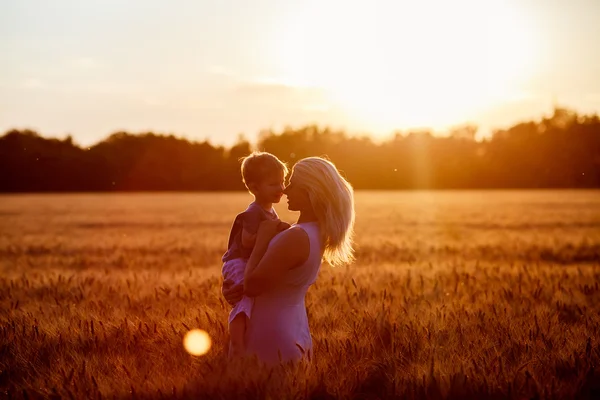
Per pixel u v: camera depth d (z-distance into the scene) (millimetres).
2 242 22469
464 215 42750
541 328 5816
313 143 133000
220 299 7215
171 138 123812
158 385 4316
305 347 4707
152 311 6906
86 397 4203
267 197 4668
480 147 134125
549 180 129500
